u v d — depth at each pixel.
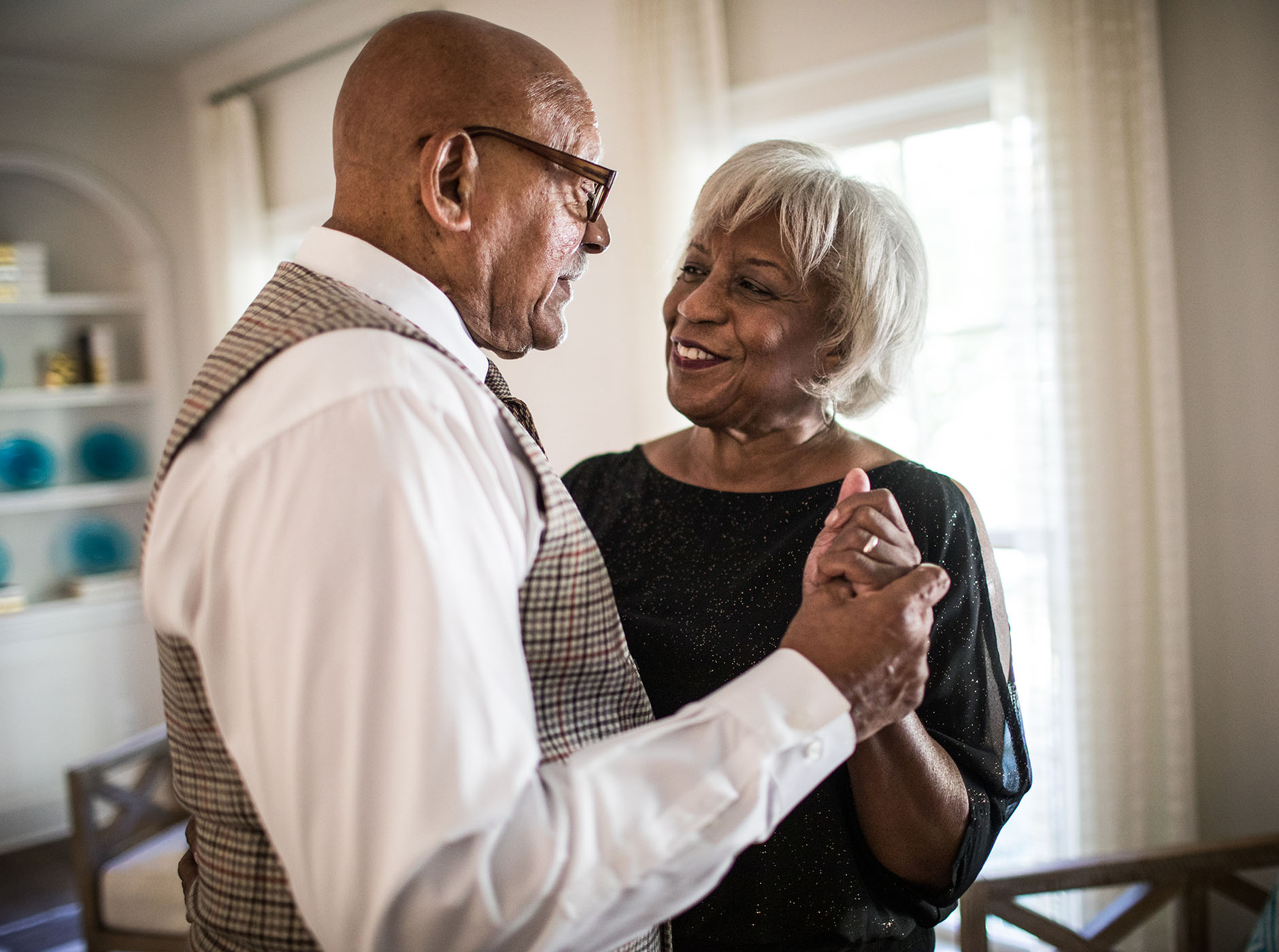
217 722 0.72
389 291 0.84
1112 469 2.42
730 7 3.12
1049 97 2.43
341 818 0.63
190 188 5.07
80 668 4.56
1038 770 2.54
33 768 4.40
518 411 0.98
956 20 2.66
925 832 1.05
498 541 0.72
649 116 3.12
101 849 2.72
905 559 0.84
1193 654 2.46
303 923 0.73
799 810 1.12
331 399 0.69
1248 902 1.86
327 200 4.45
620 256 3.36
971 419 2.90
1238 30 2.30
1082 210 2.41
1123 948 2.45
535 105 0.88
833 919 1.10
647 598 1.25
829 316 1.23
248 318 0.83
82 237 4.96
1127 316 2.39
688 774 0.70
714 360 1.24
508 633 0.70
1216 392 2.39
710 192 1.24
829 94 2.92
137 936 2.58
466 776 0.63
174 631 0.75
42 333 4.89
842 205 1.21
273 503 0.67
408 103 0.85
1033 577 2.54
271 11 4.22
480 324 0.92
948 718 1.11
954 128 2.82
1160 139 2.32
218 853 0.77
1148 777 2.43
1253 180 2.30
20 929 3.45
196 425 0.73
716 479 1.33
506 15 3.67
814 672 0.76
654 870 0.67
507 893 0.64
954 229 2.88
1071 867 1.79
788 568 1.21
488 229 0.88
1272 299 2.30
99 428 5.05
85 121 4.73
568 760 0.71
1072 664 2.46
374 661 0.64
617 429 3.45
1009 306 2.54
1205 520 2.43
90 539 4.96
